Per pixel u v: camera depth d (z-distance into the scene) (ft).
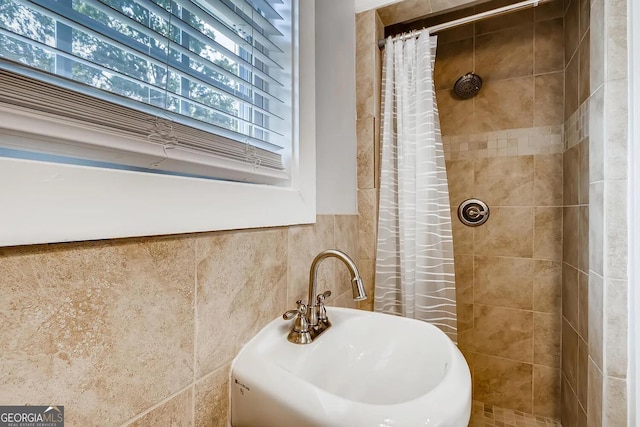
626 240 3.07
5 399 1.04
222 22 2.18
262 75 2.44
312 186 2.89
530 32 5.13
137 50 1.53
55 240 1.14
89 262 1.26
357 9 4.47
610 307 3.15
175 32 2.00
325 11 3.54
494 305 5.34
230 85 2.46
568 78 4.66
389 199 4.40
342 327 2.67
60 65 1.44
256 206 2.19
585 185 3.83
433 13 4.54
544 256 5.03
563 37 4.93
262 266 2.30
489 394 5.38
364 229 4.42
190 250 1.72
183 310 1.67
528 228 5.13
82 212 1.22
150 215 1.47
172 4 1.98
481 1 4.24
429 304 4.24
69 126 1.26
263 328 2.29
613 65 3.11
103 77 1.59
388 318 2.68
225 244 1.96
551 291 4.99
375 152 4.43
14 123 1.11
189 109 2.08
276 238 2.46
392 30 5.44
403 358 2.47
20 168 1.05
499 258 5.31
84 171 1.24
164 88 1.66
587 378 3.65
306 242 2.93
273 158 2.55
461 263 5.55
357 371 2.55
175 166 1.81
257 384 1.78
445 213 4.33
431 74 4.27
